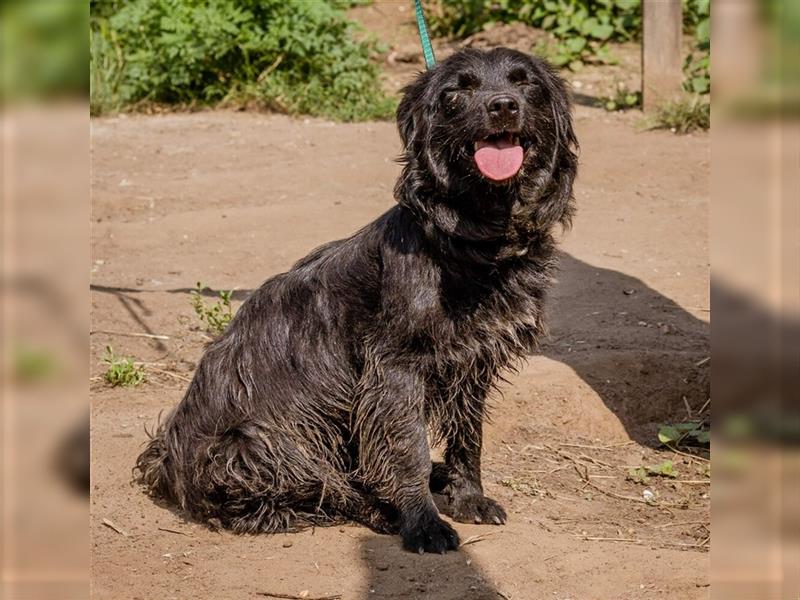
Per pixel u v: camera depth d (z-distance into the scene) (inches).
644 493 191.0
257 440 165.9
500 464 204.1
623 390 230.1
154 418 212.7
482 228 154.6
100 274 307.7
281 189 388.2
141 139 459.5
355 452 174.9
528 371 234.5
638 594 145.2
